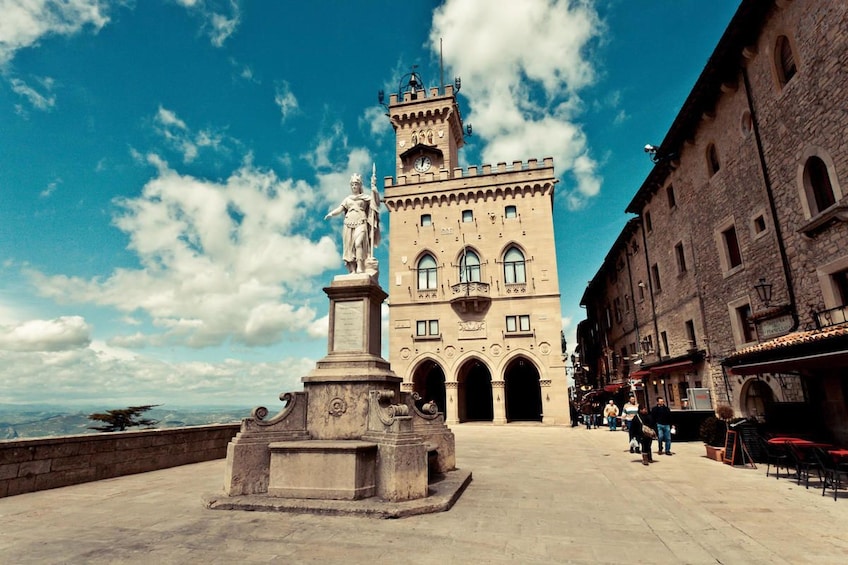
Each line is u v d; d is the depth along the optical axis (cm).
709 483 1021
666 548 579
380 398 864
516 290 3700
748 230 1728
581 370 6003
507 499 851
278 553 554
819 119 1306
